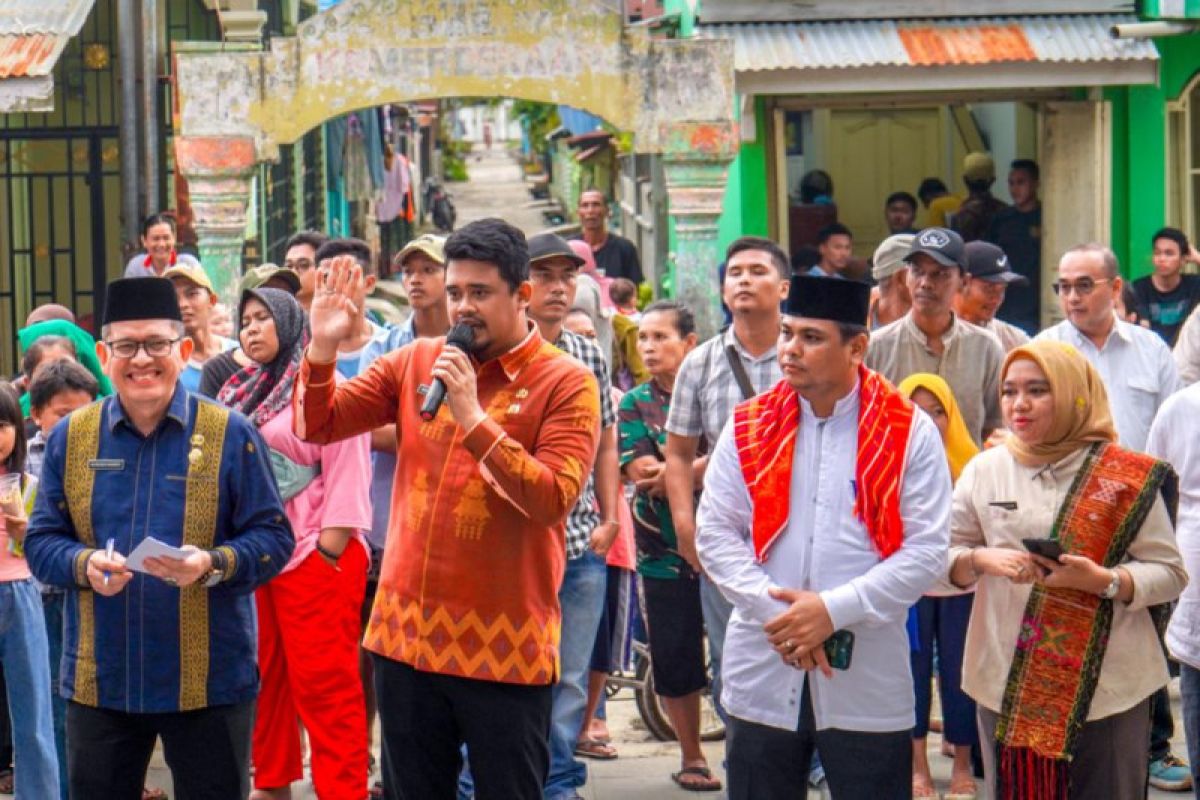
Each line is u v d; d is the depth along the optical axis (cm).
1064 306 1005
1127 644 725
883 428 700
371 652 714
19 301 2109
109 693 726
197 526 731
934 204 1975
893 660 703
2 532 840
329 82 1547
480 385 700
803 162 2145
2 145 2088
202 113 1536
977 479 749
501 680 690
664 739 1086
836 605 682
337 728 902
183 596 725
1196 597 805
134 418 735
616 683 1076
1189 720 811
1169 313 1572
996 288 1030
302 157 2719
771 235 1820
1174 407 820
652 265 2431
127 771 744
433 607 691
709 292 1606
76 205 2102
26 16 1634
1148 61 1728
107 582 700
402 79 1553
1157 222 1844
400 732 707
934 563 693
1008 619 732
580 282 1191
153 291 723
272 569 737
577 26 1568
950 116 2158
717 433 889
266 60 1539
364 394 717
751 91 1711
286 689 918
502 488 663
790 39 1733
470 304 687
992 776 744
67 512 736
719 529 723
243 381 923
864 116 2145
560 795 904
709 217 1602
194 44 1533
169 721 734
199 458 732
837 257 1691
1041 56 1708
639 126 1577
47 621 934
